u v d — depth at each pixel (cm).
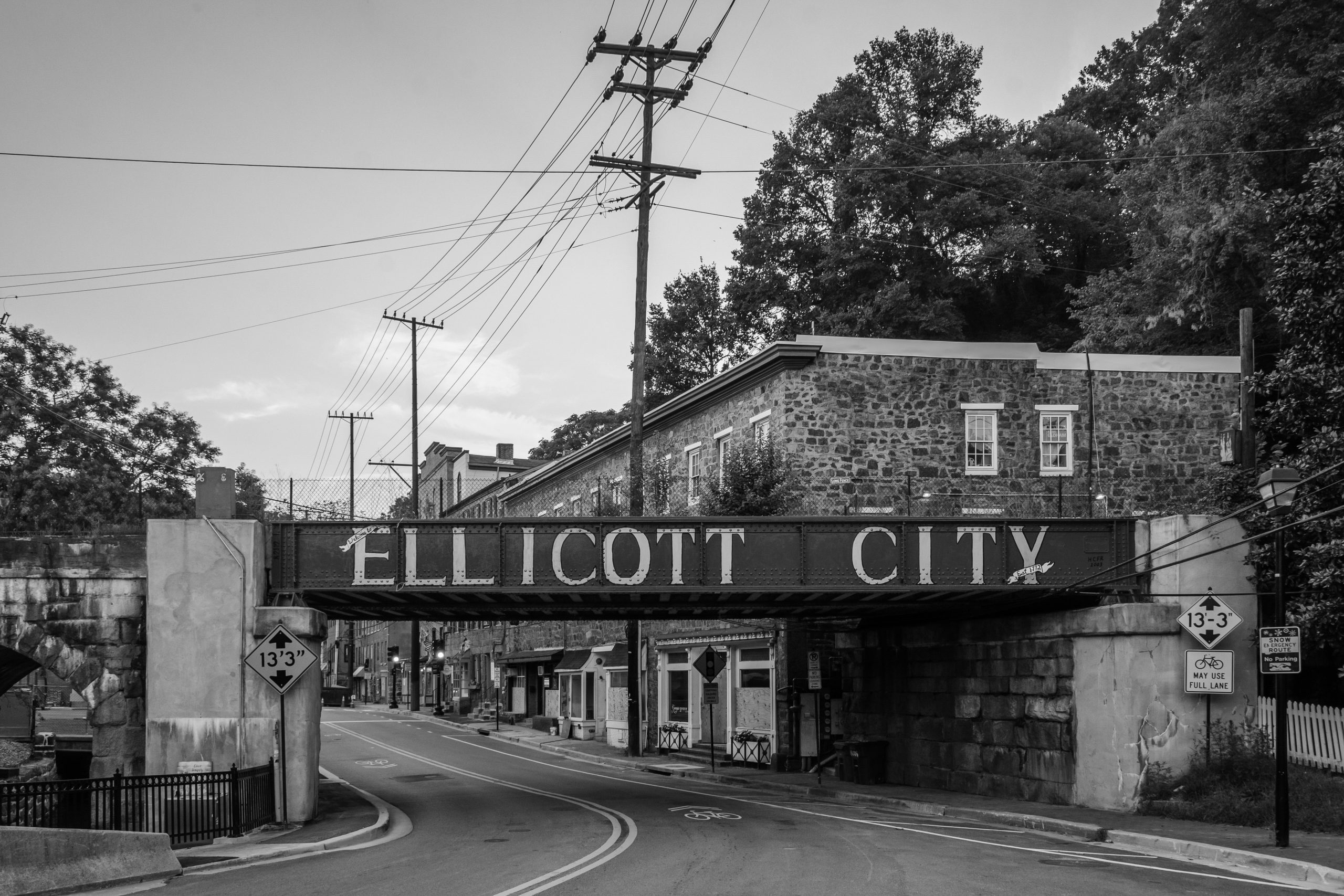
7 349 4041
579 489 4950
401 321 6044
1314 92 2797
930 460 3067
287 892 1247
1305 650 2212
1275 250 2423
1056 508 3066
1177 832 1633
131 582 2075
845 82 4944
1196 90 3678
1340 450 1880
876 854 1506
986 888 1212
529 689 5591
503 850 1631
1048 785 2138
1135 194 3841
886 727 2834
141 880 1343
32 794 1370
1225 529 2045
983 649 2395
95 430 4128
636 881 1280
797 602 2348
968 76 4956
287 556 2133
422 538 2142
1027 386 3123
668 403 3806
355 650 10912
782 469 2966
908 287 4472
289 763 1997
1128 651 1953
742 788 2802
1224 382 3169
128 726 2045
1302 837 1577
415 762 3775
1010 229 4450
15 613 2056
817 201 4972
